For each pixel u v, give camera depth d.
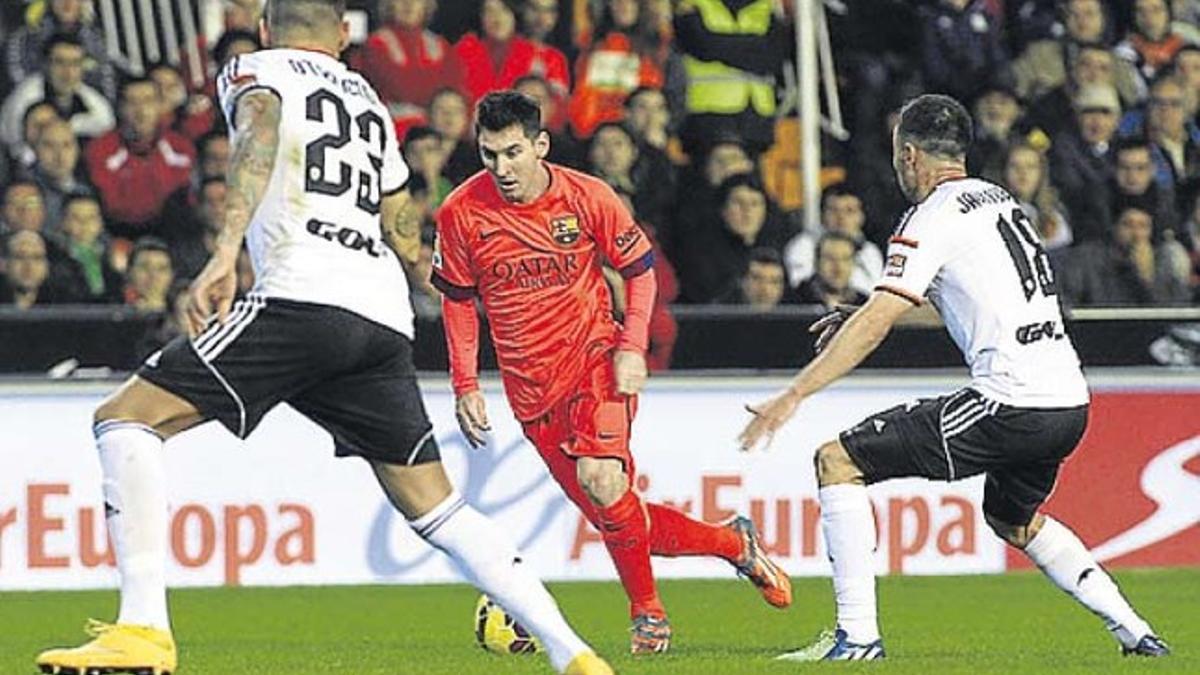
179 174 49.12
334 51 24.34
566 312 30.84
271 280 23.36
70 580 42.97
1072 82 52.47
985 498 30.03
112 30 52.44
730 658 29.86
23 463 42.78
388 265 24.05
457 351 31.11
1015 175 50.34
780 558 44.78
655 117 50.16
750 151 53.16
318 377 23.67
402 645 33.16
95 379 42.91
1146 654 30.03
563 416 31.05
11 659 31.19
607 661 29.27
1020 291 28.25
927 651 31.33
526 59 51.28
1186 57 52.91
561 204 30.56
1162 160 52.28
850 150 53.81
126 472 23.38
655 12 52.62
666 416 44.38
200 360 23.36
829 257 47.69
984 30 53.56
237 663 29.81
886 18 54.16
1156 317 46.19
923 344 45.22
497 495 43.94
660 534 31.89
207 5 52.53
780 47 53.72
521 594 23.45
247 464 43.56
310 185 23.48
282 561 43.69
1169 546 46.38
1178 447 46.31
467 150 49.19
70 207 47.31
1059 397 28.33
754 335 45.09
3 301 47.41
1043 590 42.53
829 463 28.97
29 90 50.28
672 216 49.72
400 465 24.03
